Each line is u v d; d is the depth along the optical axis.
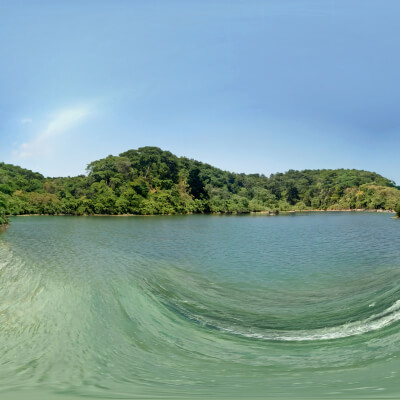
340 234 61.62
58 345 12.04
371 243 47.22
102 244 44.69
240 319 15.50
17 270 25.66
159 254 36.25
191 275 25.52
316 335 13.21
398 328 12.88
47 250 38.19
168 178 174.38
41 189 164.62
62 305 16.66
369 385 8.32
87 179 160.38
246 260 32.59
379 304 16.58
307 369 9.94
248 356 11.27
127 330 13.73
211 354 11.50
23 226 77.38
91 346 12.02
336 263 30.95
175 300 18.48
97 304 16.98
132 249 39.94
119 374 9.74
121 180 155.00
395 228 75.12
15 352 11.40
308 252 38.69
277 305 17.88
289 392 7.96
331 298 18.98
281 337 13.16
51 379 9.33
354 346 11.73
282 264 30.52
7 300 17.44
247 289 21.39
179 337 13.16
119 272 25.33
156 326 14.34
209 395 7.84
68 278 22.80
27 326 13.83
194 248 41.81
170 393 8.09
